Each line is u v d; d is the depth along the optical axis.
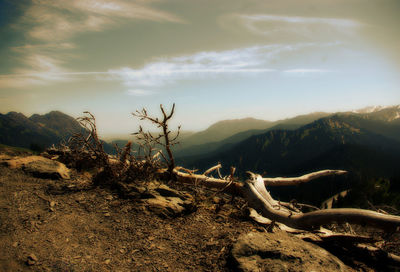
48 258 3.08
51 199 4.75
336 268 3.05
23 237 3.43
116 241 3.76
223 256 3.40
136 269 3.15
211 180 6.90
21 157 6.81
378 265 3.53
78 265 3.06
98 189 5.50
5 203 4.27
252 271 2.95
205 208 5.44
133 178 5.99
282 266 3.02
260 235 3.78
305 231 4.57
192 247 3.73
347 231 5.40
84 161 6.89
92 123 6.25
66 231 3.80
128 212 4.65
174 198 5.45
